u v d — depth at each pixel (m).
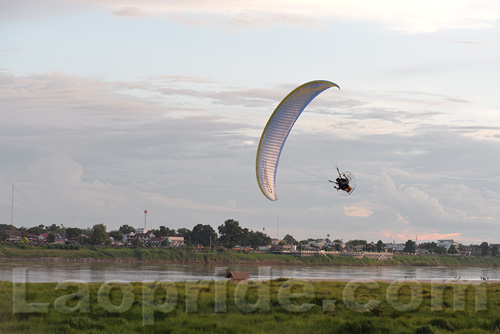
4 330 24.69
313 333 25.86
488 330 27.03
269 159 41.75
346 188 38.34
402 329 26.45
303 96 40.91
